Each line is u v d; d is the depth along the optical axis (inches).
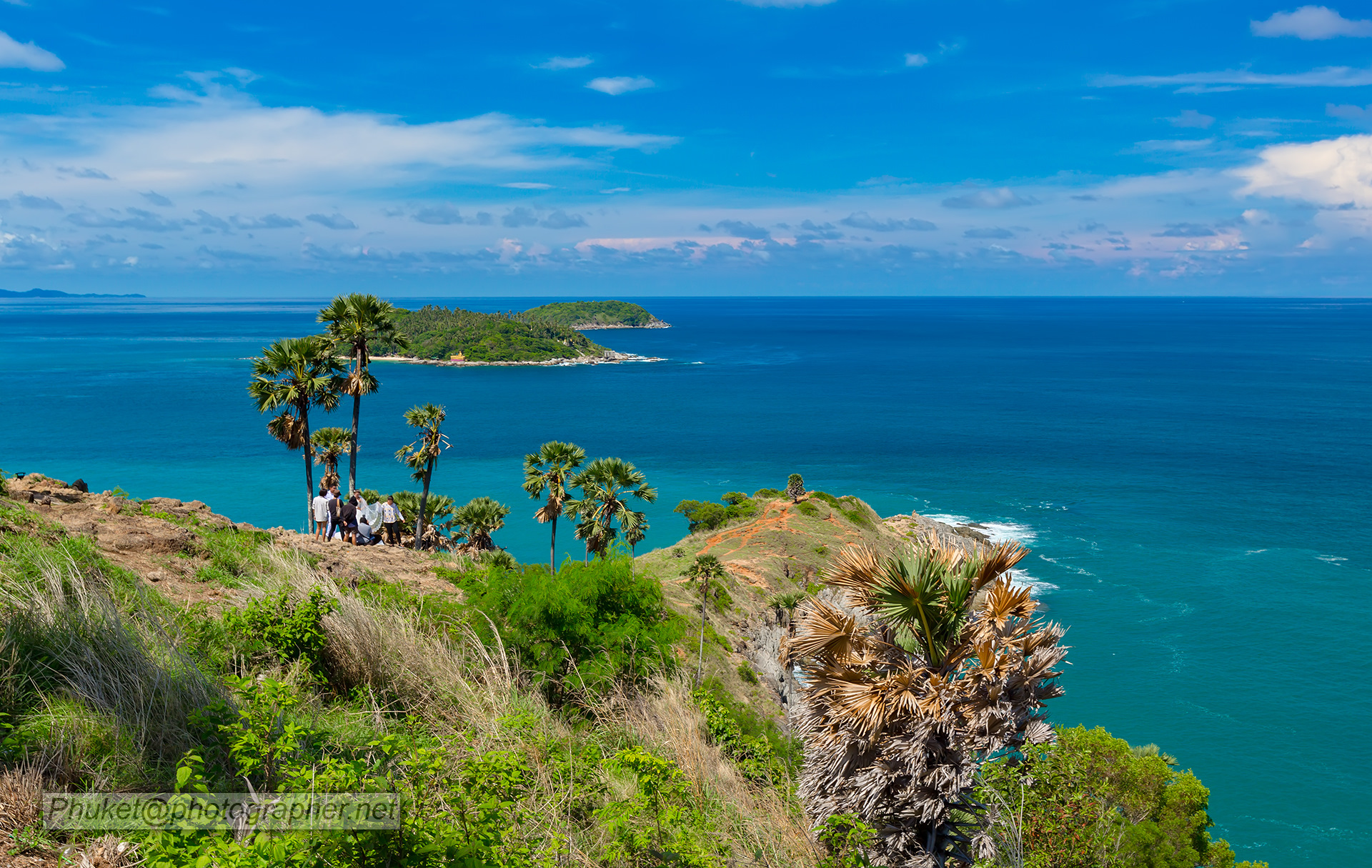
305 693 331.6
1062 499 4576.8
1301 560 3440.0
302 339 1669.5
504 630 529.7
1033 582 3093.0
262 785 219.8
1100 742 890.7
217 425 6825.8
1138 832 784.9
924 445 6427.2
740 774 382.3
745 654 1721.2
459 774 247.8
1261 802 1772.9
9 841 188.5
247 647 357.7
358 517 916.0
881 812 415.5
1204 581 3171.8
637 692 451.5
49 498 521.3
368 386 1715.1
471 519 2059.5
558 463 2049.7
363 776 215.3
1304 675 2383.1
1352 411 7839.6
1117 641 2615.7
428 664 379.6
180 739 247.6
